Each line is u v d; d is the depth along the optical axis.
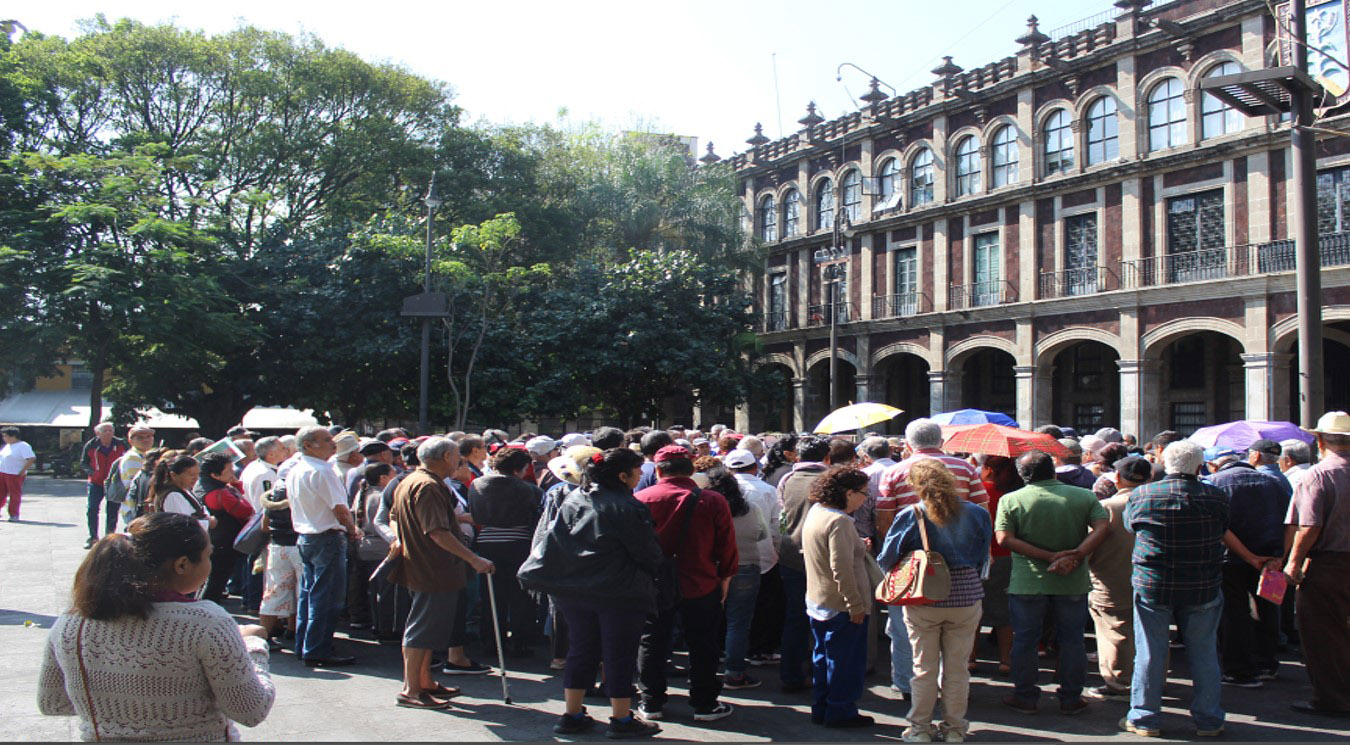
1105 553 6.98
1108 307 25.69
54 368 27.89
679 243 35.59
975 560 5.88
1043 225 28.12
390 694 6.76
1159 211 24.98
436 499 6.39
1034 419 27.70
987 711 6.65
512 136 36.78
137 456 11.66
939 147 31.42
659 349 29.78
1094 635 9.34
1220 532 5.97
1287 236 22.16
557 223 34.94
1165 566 5.93
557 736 5.89
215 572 8.84
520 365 28.38
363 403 30.69
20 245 23.52
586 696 7.10
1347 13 10.85
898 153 33.06
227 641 3.05
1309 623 6.55
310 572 7.57
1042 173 28.16
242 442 11.43
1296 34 10.38
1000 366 32.84
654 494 6.45
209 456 9.16
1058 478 7.86
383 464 8.87
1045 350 27.61
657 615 6.25
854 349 34.28
